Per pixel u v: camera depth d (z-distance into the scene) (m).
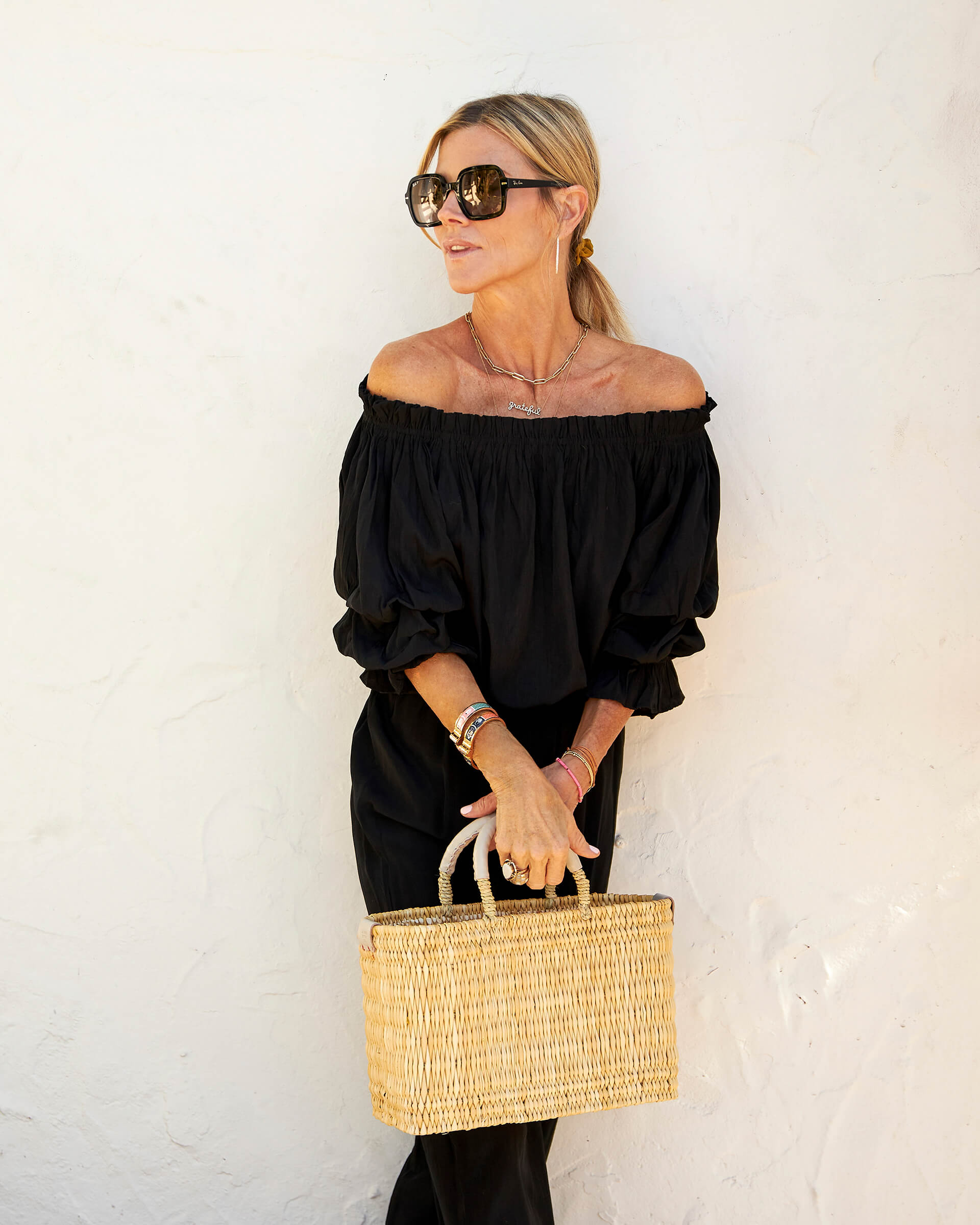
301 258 2.03
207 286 2.02
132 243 2.00
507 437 1.65
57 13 1.98
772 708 2.04
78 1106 2.04
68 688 2.02
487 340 1.79
